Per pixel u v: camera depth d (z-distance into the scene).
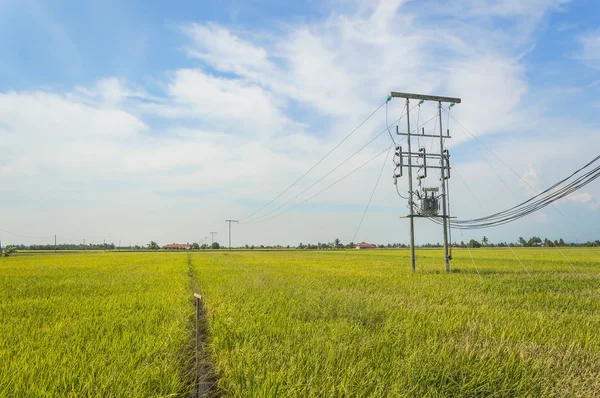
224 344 5.96
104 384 4.18
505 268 22.31
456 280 14.73
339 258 41.75
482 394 4.05
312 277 16.30
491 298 10.27
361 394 3.86
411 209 20.67
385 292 11.30
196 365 5.30
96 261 36.97
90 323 7.31
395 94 21.17
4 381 4.24
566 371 4.58
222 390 4.57
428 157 21.31
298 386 4.03
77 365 4.87
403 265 26.30
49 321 7.84
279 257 46.44
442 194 20.75
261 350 5.34
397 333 6.10
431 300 9.63
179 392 4.50
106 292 12.51
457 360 4.64
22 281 16.27
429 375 4.31
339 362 4.71
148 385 4.28
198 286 14.77
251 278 16.06
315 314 7.80
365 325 6.97
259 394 3.91
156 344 5.62
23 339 6.30
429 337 5.81
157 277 18.11
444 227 20.38
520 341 5.82
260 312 7.99
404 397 3.80
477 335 6.12
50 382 4.40
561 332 6.31
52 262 35.19
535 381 4.22
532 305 9.26
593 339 5.88
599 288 12.64
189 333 6.92
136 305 9.59
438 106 21.91
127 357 5.10
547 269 21.39
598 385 4.23
